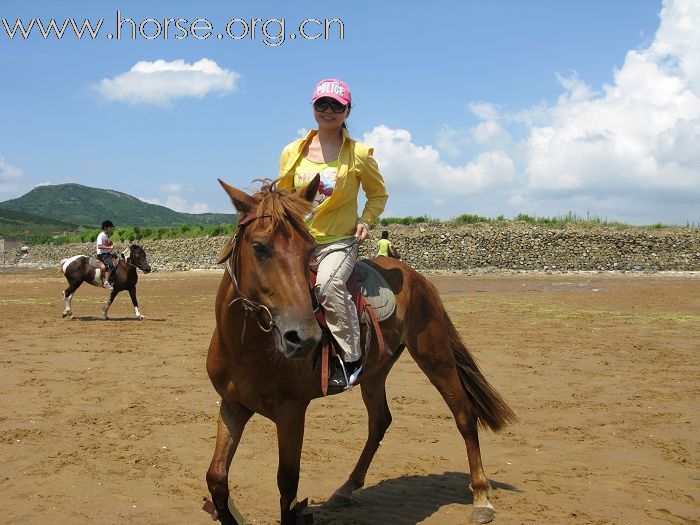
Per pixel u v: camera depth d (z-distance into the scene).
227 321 3.75
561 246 37.97
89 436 6.36
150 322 14.96
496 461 5.85
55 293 22.94
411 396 8.17
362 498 4.98
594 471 5.57
